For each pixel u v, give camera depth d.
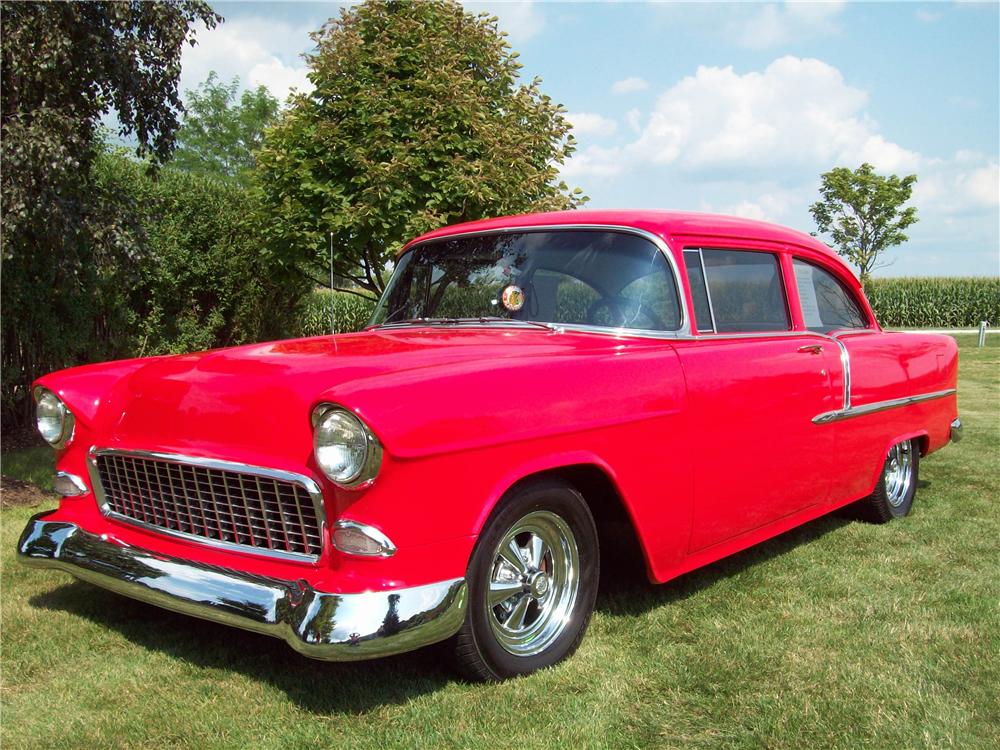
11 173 5.41
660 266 3.64
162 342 10.71
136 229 6.36
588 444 3.06
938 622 3.54
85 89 6.25
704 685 2.94
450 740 2.56
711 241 3.93
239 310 11.60
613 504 3.31
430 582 2.62
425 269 4.22
